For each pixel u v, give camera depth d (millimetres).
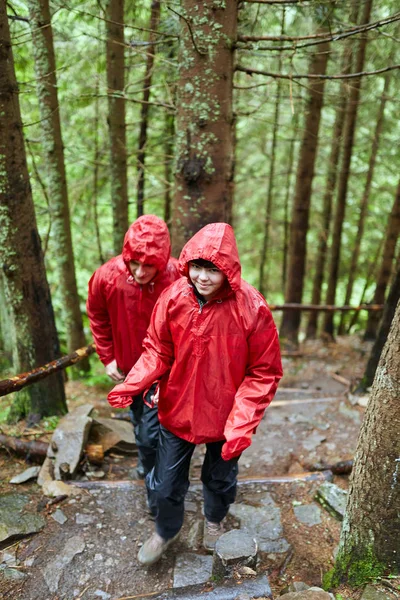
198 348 1788
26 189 2887
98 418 3264
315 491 2768
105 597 1997
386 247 6047
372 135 6605
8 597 1967
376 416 1749
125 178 4461
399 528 1757
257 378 1816
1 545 2223
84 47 4312
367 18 4535
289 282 6277
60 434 2896
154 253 2100
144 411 2375
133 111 5324
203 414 1882
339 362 5742
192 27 2824
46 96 3832
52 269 7195
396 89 5406
